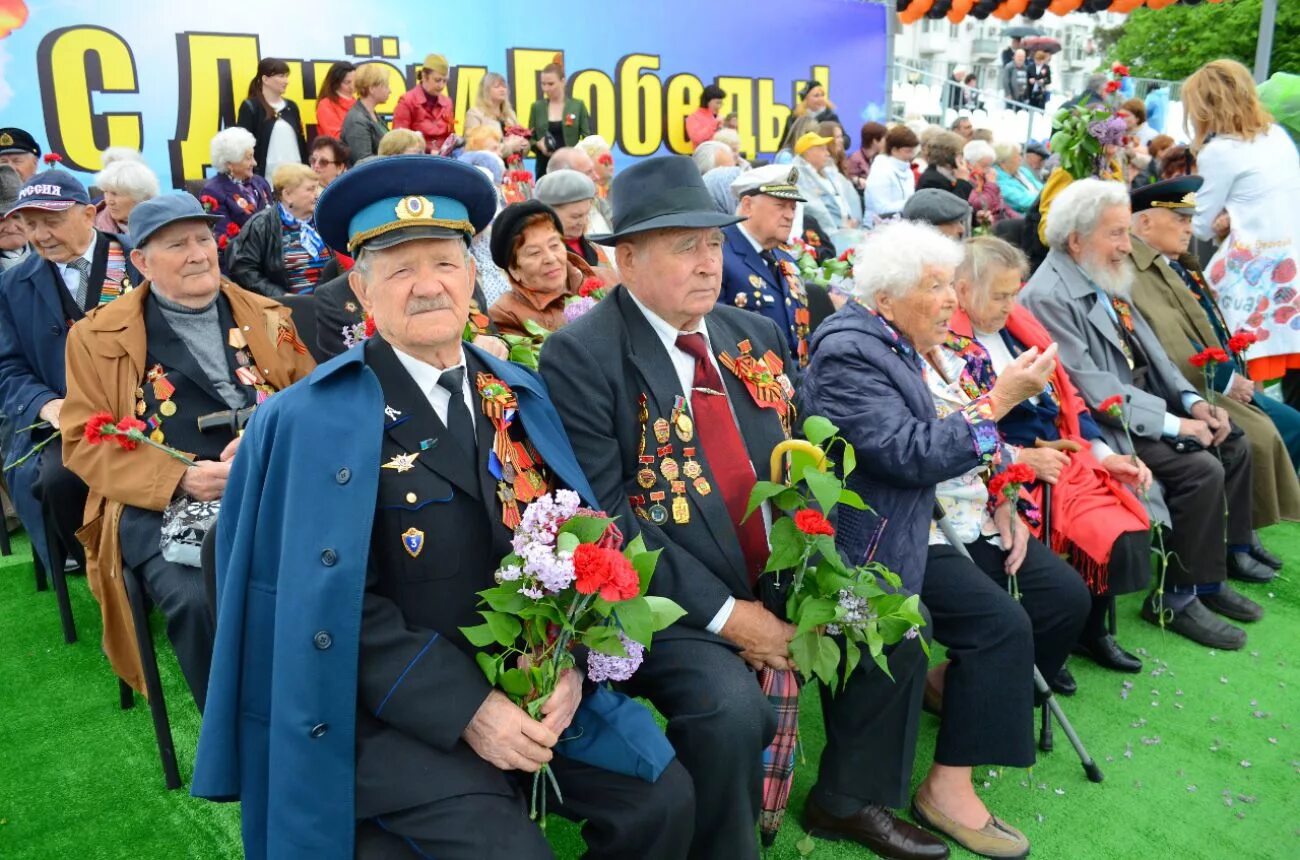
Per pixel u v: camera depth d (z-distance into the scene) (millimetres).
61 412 2547
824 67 9227
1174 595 3484
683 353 2146
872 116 9617
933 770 2449
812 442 2023
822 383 2389
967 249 2932
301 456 1585
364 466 1590
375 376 1665
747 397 2191
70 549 3199
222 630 1606
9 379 3162
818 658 1971
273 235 4602
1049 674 2809
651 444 2053
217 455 2598
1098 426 3395
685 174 2039
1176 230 3748
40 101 5785
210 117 6316
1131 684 3107
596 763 1731
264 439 1634
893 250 2369
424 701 1550
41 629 3346
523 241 3160
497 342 2631
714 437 2111
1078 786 2602
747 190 3479
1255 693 3053
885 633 2006
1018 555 2674
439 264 1674
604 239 2104
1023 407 3016
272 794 1542
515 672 1608
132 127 6074
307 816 1521
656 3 8148
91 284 3273
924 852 2275
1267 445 3697
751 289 3486
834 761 2303
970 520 2695
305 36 6586
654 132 8383
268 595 1604
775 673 2154
